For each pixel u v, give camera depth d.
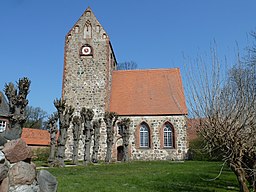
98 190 10.03
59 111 20.73
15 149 4.68
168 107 33.62
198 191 10.49
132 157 32.62
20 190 4.54
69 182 11.59
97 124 29.19
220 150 8.04
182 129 32.44
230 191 10.44
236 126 7.36
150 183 12.30
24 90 8.66
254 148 7.63
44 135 46.31
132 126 33.56
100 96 33.94
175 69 38.38
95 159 28.33
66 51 35.62
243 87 7.32
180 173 16.11
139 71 38.91
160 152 32.34
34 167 4.93
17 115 8.35
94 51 35.28
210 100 7.66
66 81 34.72
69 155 31.55
